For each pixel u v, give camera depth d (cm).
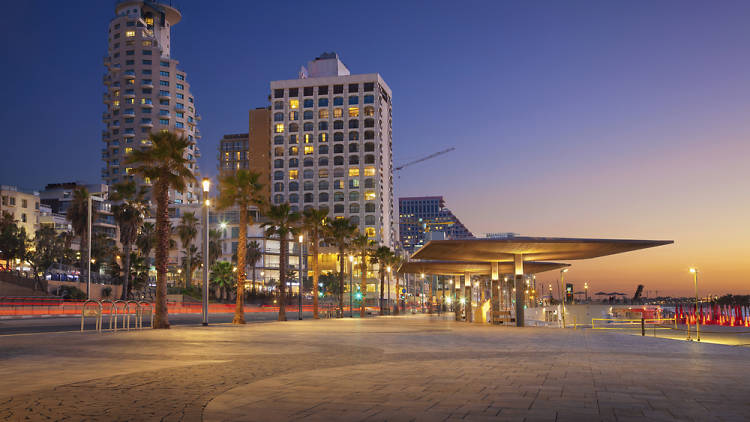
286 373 1127
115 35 18600
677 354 1606
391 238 18250
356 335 2519
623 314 12156
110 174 18188
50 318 4966
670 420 665
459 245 3662
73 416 690
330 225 6831
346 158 16875
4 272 6900
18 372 1121
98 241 9006
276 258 13288
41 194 12175
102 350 1644
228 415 701
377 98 17038
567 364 1308
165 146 3147
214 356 1482
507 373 1127
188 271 10119
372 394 862
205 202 3362
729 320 8350
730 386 938
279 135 17238
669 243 3441
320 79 17262
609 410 726
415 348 1798
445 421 659
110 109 18575
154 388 921
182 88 19025
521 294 4066
